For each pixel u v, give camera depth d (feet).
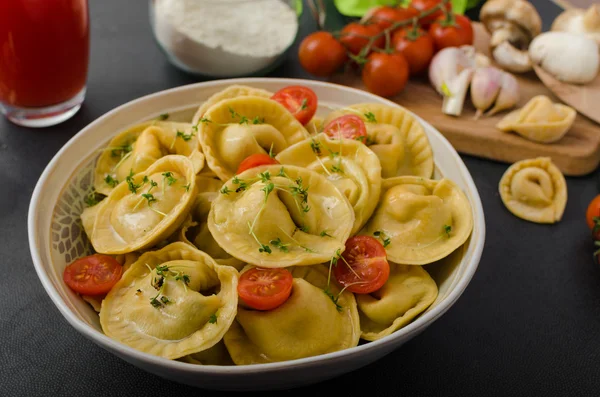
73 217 1.57
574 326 1.65
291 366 1.24
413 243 1.53
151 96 1.73
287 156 1.59
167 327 1.37
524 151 2.02
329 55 2.16
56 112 2.01
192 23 2.10
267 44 2.15
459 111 2.10
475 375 1.54
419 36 2.20
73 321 1.29
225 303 1.39
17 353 1.51
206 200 1.55
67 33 1.89
